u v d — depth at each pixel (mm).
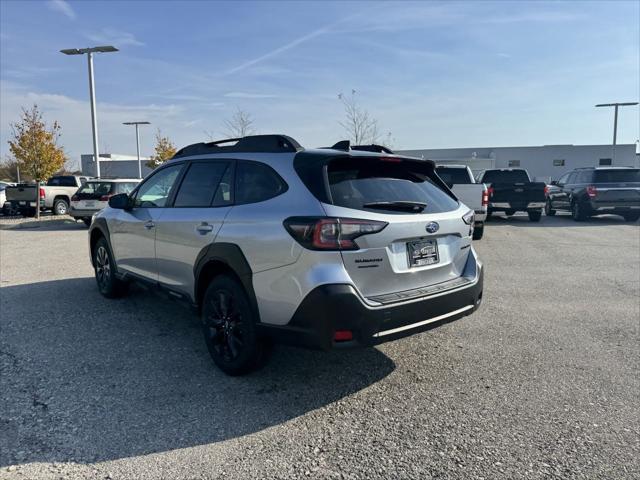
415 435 2994
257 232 3455
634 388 3623
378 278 3314
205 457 2771
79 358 4184
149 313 5508
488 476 2586
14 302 5953
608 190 15656
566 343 4574
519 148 52812
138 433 3016
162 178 4891
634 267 8234
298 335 3258
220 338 3904
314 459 2752
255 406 3365
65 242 11906
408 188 3824
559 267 8250
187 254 4203
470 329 4973
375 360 4172
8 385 3654
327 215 3178
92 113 23203
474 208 11523
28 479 2557
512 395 3521
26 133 18766
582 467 2656
